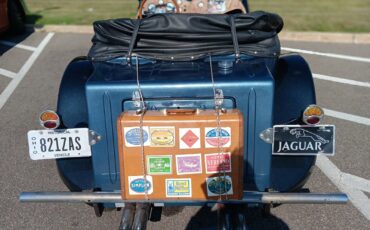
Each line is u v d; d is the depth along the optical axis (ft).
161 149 7.06
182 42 9.07
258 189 8.43
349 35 25.08
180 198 7.30
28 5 34.99
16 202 10.73
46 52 23.48
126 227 7.43
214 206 8.80
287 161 8.79
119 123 6.98
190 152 7.05
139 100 7.77
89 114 7.97
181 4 13.48
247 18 9.09
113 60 9.04
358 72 19.66
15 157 12.82
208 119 6.91
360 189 10.95
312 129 8.10
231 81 7.70
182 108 7.74
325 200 7.61
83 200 7.86
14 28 26.63
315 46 24.17
